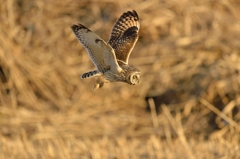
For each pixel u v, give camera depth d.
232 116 34.28
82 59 38.88
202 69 37.19
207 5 40.81
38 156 27.67
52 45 39.19
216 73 36.50
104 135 32.41
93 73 18.17
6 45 36.91
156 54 38.25
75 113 35.31
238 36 38.28
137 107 36.62
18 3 41.19
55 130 32.59
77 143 29.84
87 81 37.69
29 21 40.06
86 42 17.44
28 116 34.41
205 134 33.22
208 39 37.72
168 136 30.55
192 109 35.78
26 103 35.78
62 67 37.84
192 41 38.16
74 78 37.69
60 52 38.84
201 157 27.08
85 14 41.12
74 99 36.56
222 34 38.41
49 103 36.28
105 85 37.47
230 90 35.62
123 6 40.44
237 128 31.50
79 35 17.36
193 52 37.69
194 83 36.84
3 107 34.72
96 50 17.50
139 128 34.09
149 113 36.12
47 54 38.47
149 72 37.88
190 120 34.84
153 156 27.94
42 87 36.75
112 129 33.66
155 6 40.34
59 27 40.19
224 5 41.03
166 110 33.19
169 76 37.53
